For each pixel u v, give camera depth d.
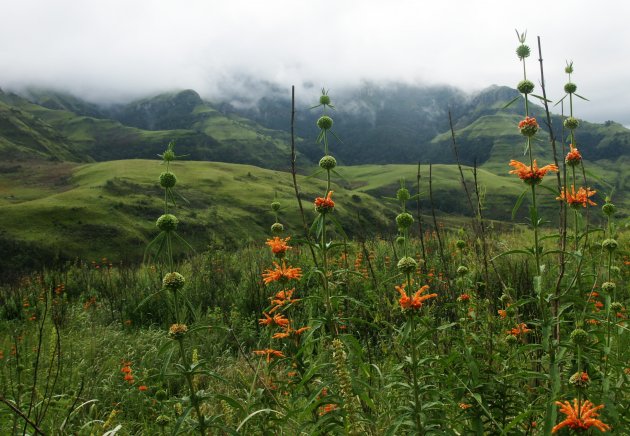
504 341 3.53
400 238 5.84
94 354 5.98
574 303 3.07
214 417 2.35
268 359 3.26
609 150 163.00
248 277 8.81
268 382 3.38
